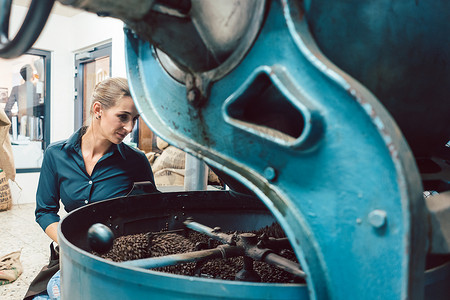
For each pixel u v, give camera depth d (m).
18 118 4.05
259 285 0.42
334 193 0.40
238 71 0.48
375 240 0.36
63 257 0.62
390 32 0.47
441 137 0.61
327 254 0.40
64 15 4.10
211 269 0.74
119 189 1.26
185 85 0.56
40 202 1.27
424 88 0.52
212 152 0.52
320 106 0.40
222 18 0.46
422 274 0.36
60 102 4.23
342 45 0.45
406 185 0.33
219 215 1.05
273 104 0.49
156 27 0.45
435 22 0.51
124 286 0.47
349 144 0.38
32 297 1.27
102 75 3.87
